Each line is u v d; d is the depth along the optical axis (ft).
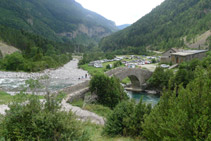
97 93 83.76
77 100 75.00
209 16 542.16
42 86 26.86
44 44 469.98
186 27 575.38
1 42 394.11
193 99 21.70
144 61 309.42
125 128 38.91
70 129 24.22
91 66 302.25
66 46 630.33
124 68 141.59
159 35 614.75
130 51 469.57
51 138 23.18
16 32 481.87
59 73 236.63
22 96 25.07
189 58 199.31
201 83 22.43
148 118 28.30
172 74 143.43
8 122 22.84
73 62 418.10
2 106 58.03
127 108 41.83
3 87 142.10
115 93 82.53
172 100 25.30
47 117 23.44
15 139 22.41
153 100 121.19
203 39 415.64
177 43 442.50
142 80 154.30
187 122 20.36
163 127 22.72
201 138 18.70
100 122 51.60
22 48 426.92
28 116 23.48
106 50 652.07
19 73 230.27
